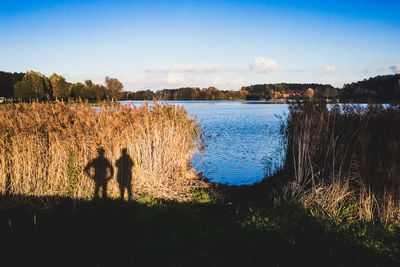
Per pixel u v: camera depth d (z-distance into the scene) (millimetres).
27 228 4973
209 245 4465
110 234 4797
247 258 4074
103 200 6598
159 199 6895
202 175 9852
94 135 6902
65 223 5254
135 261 3924
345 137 6750
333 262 4008
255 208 6355
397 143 5395
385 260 4062
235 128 24406
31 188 6633
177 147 9102
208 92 133750
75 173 6637
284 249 4352
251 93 141750
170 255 4129
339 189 5871
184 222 5430
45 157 6773
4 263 3771
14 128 6629
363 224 5062
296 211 5750
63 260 3898
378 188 5352
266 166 11109
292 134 8703
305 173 7039
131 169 7336
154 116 8875
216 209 6414
